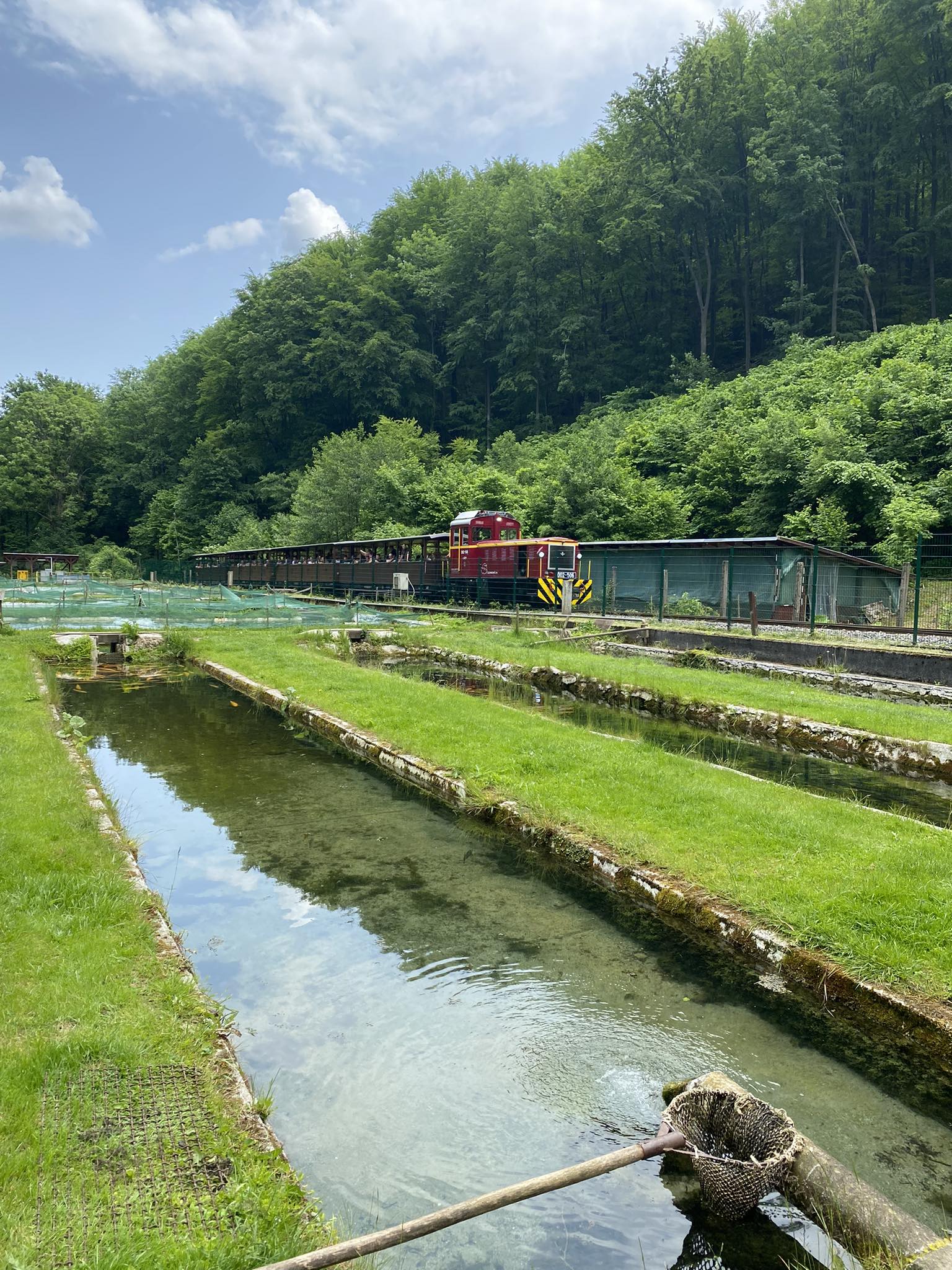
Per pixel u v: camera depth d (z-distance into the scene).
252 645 21.69
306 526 51.88
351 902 6.54
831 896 5.73
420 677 18.70
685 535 33.62
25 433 80.75
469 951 5.74
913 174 55.38
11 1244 2.61
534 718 12.18
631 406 55.88
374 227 84.81
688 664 19.17
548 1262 3.20
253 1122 3.53
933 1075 4.35
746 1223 3.39
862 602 24.47
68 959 4.61
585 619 25.20
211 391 76.50
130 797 9.28
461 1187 3.56
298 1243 2.79
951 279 52.69
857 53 56.59
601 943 5.85
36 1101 3.43
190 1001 4.41
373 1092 4.20
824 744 12.03
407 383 72.88
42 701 12.60
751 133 57.97
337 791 9.50
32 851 6.06
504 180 80.62
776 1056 4.54
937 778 10.51
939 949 4.98
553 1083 4.29
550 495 35.91
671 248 62.84
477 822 8.36
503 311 67.56
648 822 7.44
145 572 69.62
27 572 62.50
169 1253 2.66
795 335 47.28
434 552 34.47
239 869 7.20
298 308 73.88
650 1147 3.27
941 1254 2.86
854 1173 3.62
